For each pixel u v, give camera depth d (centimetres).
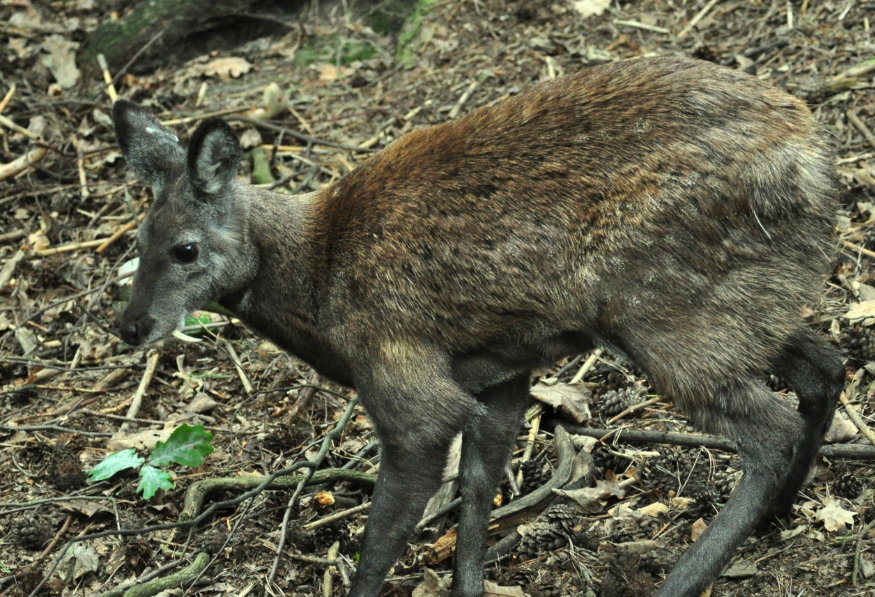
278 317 670
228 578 700
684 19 1208
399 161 648
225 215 657
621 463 756
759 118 589
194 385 910
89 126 1245
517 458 780
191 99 1270
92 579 716
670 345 593
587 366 852
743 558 636
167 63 1348
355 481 770
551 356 641
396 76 1257
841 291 850
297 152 1152
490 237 610
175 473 809
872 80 1042
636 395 810
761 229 585
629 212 586
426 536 727
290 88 1268
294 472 782
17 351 972
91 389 912
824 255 604
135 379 924
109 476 755
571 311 605
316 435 841
